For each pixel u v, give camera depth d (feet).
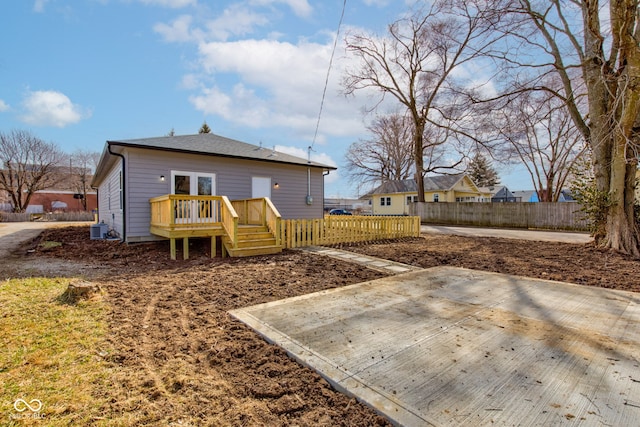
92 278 17.58
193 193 34.12
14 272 18.90
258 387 7.21
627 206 25.96
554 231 51.83
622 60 24.93
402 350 8.80
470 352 8.64
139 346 9.25
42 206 112.16
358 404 6.50
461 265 21.68
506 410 6.15
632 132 24.85
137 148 30.17
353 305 12.93
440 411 6.13
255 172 39.11
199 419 6.15
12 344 9.07
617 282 16.71
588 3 26.48
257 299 13.97
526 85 32.14
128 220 30.22
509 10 29.78
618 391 6.78
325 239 31.76
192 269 20.26
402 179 113.50
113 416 6.19
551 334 9.88
